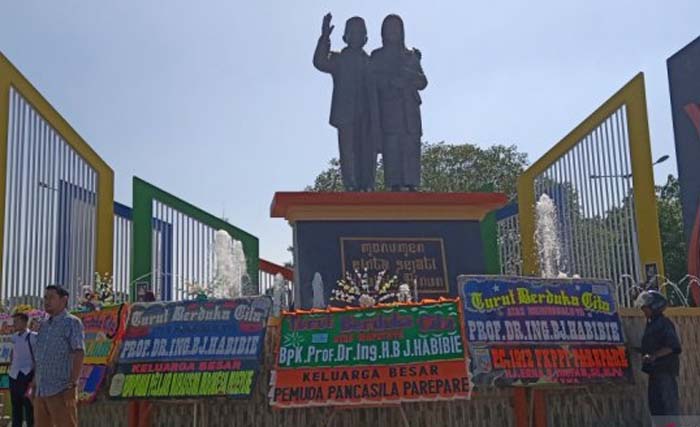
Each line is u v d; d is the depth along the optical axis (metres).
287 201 13.48
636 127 14.39
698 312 9.38
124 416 8.39
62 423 7.16
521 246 18.23
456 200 13.91
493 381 7.68
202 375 7.88
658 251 13.80
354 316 8.05
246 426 8.05
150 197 17.31
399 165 14.85
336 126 14.84
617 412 8.45
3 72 13.86
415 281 13.50
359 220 13.72
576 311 8.28
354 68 14.96
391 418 8.09
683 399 9.04
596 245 15.62
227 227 18.53
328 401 7.65
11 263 13.62
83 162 16.17
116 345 8.28
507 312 8.03
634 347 8.36
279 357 7.90
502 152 37.62
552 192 17.42
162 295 17.23
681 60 14.59
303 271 13.30
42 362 7.23
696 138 14.23
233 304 8.23
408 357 7.77
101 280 15.62
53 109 15.29
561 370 7.95
